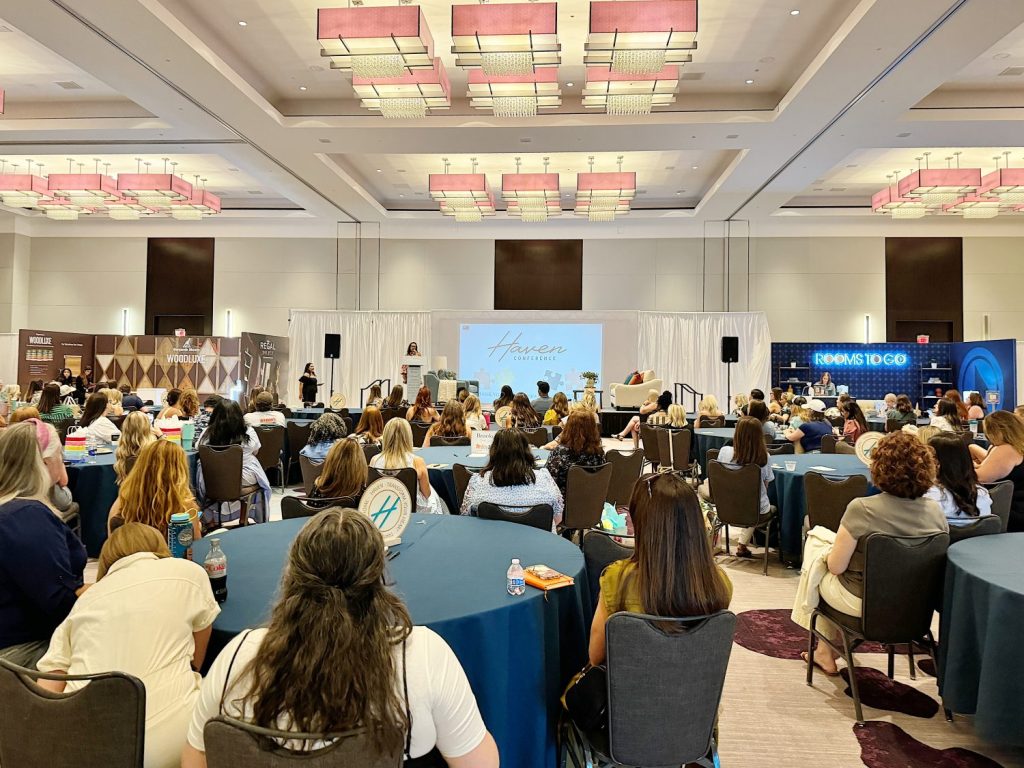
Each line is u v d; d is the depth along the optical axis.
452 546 2.65
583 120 8.15
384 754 1.14
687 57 5.43
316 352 14.15
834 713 2.78
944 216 13.84
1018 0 5.32
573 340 13.86
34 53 7.22
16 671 1.37
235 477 4.93
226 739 1.12
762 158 9.45
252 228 14.80
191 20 6.39
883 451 2.78
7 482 2.28
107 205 10.84
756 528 5.29
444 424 6.50
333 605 1.17
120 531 1.83
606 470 4.50
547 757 1.98
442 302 14.68
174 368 13.77
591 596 2.46
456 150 9.21
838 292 14.09
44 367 12.99
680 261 14.34
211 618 1.77
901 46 6.10
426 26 5.43
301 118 8.31
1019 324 13.87
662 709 1.72
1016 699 2.13
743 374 13.53
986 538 2.87
